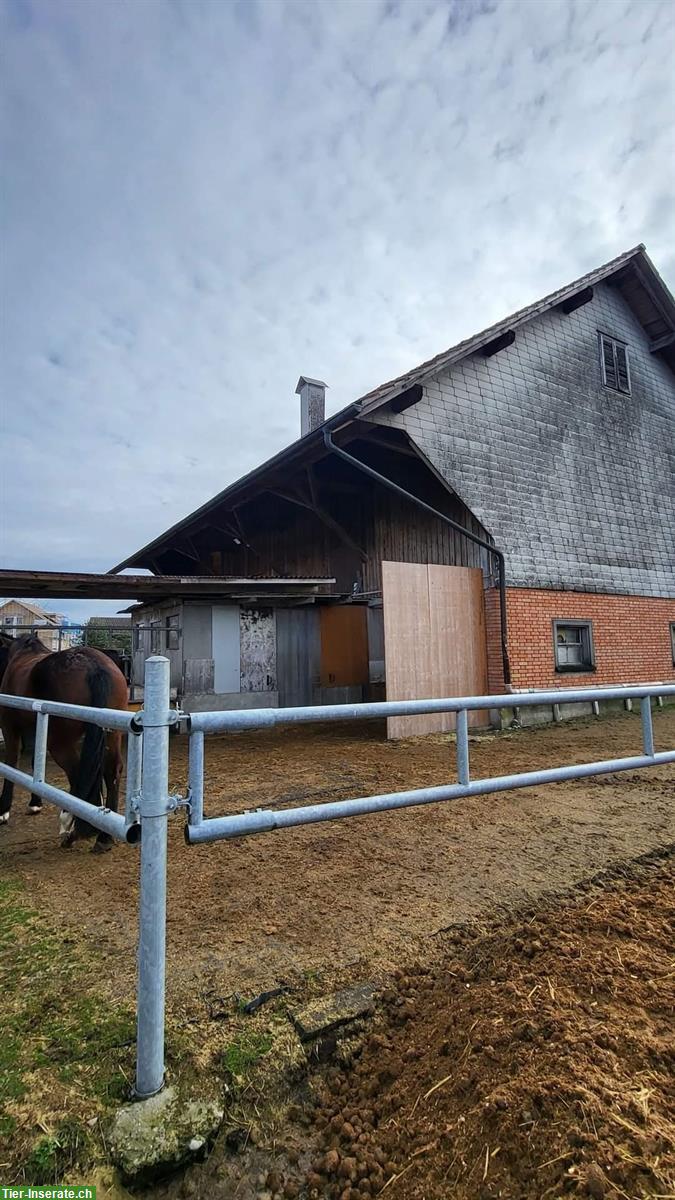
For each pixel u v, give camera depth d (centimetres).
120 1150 136
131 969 220
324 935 244
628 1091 145
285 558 1368
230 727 168
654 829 386
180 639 980
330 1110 160
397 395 757
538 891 286
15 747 441
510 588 889
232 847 361
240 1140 147
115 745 401
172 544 1470
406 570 817
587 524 1033
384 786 504
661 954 220
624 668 1049
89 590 920
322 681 1112
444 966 221
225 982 209
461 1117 147
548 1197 120
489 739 767
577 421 1055
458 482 862
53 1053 171
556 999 189
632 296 1202
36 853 363
